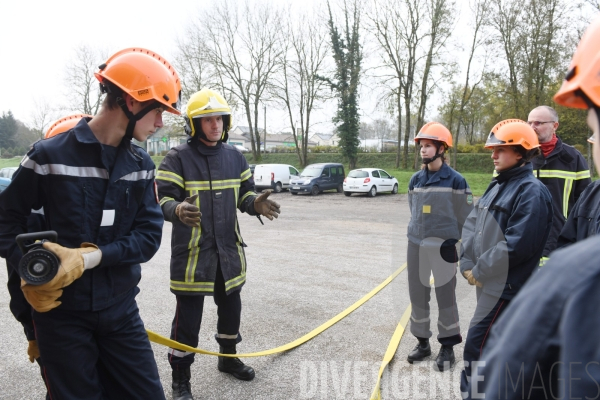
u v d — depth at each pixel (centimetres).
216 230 312
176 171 307
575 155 380
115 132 201
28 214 192
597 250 77
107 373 213
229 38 3559
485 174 2980
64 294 189
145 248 207
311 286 589
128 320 210
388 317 465
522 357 78
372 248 866
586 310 73
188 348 293
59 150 188
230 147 338
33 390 317
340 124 3562
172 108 210
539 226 236
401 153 3753
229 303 329
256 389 319
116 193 200
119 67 199
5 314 476
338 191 2408
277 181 2361
